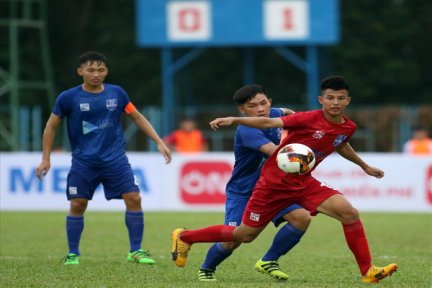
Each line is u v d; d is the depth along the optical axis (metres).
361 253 25.44
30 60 116.94
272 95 113.19
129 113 32.12
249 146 25.61
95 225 48.38
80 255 34.66
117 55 117.44
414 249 38.38
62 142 85.38
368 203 58.22
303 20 84.44
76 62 117.94
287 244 26.25
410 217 54.62
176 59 104.44
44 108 115.06
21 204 58.19
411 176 58.28
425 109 83.31
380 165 58.31
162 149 32.19
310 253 36.31
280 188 24.94
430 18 119.44
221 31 85.12
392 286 24.88
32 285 25.11
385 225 49.59
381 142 85.44
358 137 85.56
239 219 26.42
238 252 36.28
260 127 24.55
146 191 58.19
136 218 31.94
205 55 114.56
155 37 85.69
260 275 28.00
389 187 58.22
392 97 118.06
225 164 57.97
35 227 46.94
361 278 26.98
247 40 84.94
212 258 26.50
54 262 31.53
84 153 31.53
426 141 65.81
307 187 25.36
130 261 31.81
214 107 114.06
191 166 58.12
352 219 25.25
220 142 87.94
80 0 119.62
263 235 45.16
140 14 85.75
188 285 24.92
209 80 114.56
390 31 117.75
